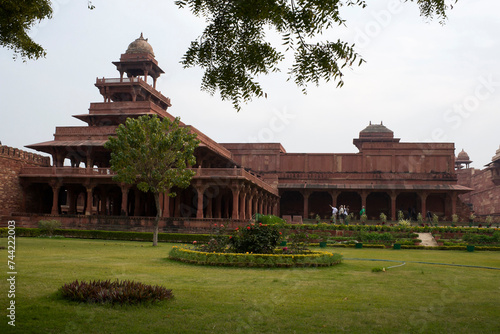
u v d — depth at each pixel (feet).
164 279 39.88
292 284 38.63
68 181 136.77
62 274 40.65
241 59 28.43
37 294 30.91
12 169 136.05
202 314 26.55
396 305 30.42
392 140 240.32
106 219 122.21
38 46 38.55
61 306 27.48
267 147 210.38
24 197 139.44
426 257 72.02
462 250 93.86
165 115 173.68
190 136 93.86
